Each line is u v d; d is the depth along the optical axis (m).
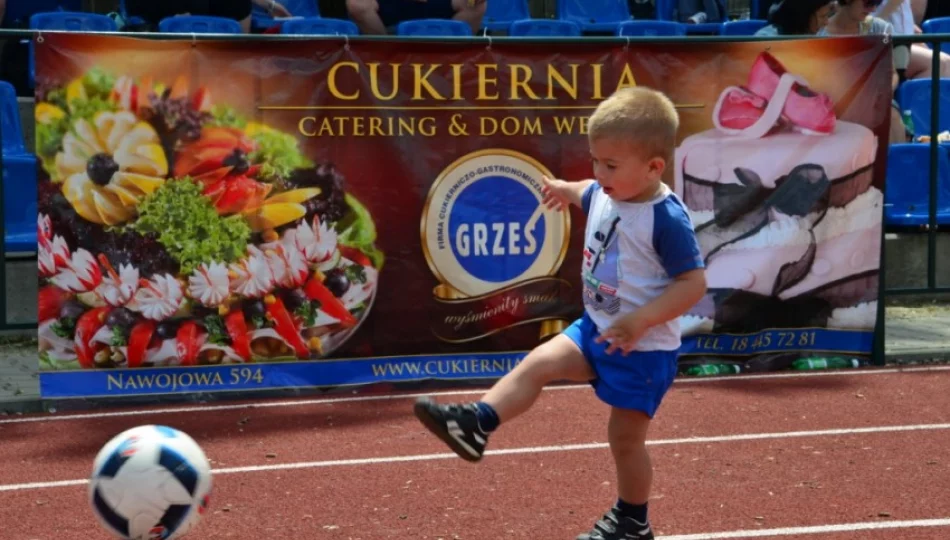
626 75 7.62
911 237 10.20
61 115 6.87
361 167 7.35
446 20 11.09
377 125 7.35
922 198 10.24
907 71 11.52
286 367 7.35
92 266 7.00
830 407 6.88
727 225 7.80
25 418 6.84
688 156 7.71
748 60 7.72
